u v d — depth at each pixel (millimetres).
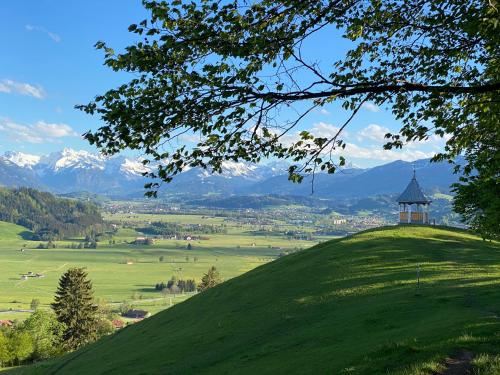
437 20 12344
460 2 12070
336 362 23141
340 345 27391
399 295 38031
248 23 10648
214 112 10594
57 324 116625
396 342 22562
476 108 13797
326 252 63094
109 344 58031
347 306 39844
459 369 17469
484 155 18609
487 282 38031
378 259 54656
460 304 31156
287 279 55188
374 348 23125
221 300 56219
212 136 10742
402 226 74812
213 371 30891
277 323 40375
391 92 12625
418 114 13094
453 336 21312
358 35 12977
